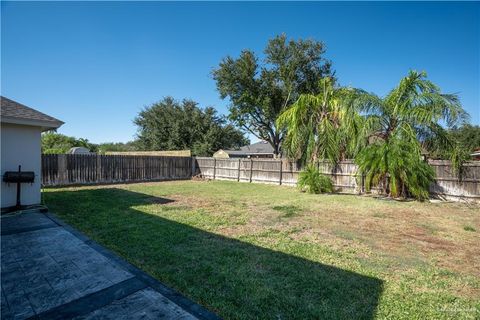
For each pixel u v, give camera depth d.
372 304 2.42
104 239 4.12
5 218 5.28
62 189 10.62
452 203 7.91
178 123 28.08
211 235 4.48
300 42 21.53
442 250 3.98
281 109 22.52
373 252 3.84
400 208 7.02
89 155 12.71
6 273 2.83
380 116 9.43
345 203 7.75
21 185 6.09
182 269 3.09
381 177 9.26
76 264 3.09
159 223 5.18
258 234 4.61
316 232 4.84
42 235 4.18
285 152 13.00
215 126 29.52
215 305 2.34
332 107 10.99
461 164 8.46
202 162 17.77
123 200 7.93
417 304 2.45
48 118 6.35
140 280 2.71
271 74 22.00
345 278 2.96
